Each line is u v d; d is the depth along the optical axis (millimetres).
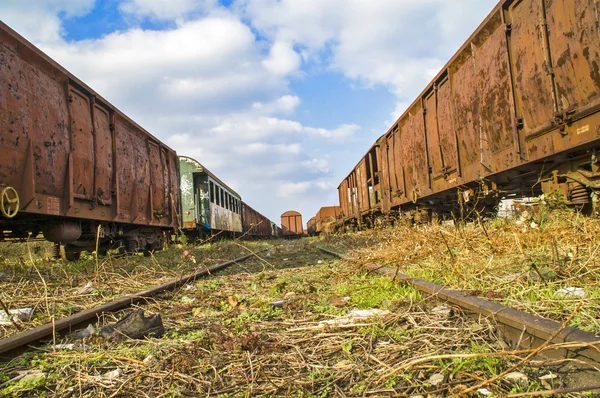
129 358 3303
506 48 7988
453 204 13336
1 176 6918
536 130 7258
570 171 7145
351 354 3129
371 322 3773
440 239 7086
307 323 4082
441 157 11953
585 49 5863
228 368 3025
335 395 2512
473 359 2678
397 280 5285
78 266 10031
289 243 23188
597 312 3164
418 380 2537
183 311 5234
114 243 13023
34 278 8156
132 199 12984
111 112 11789
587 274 4219
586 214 7082
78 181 9562
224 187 27938
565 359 2432
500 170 8711
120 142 12312
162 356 3354
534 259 4965
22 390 2879
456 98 10773
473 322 3467
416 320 3789
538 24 6938
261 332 3836
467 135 10211
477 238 6594
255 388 2695
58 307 5680
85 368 3189
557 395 2152
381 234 11977
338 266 7902
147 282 7816
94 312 4906
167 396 2674
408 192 15391
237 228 32688
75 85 9844
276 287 5961
